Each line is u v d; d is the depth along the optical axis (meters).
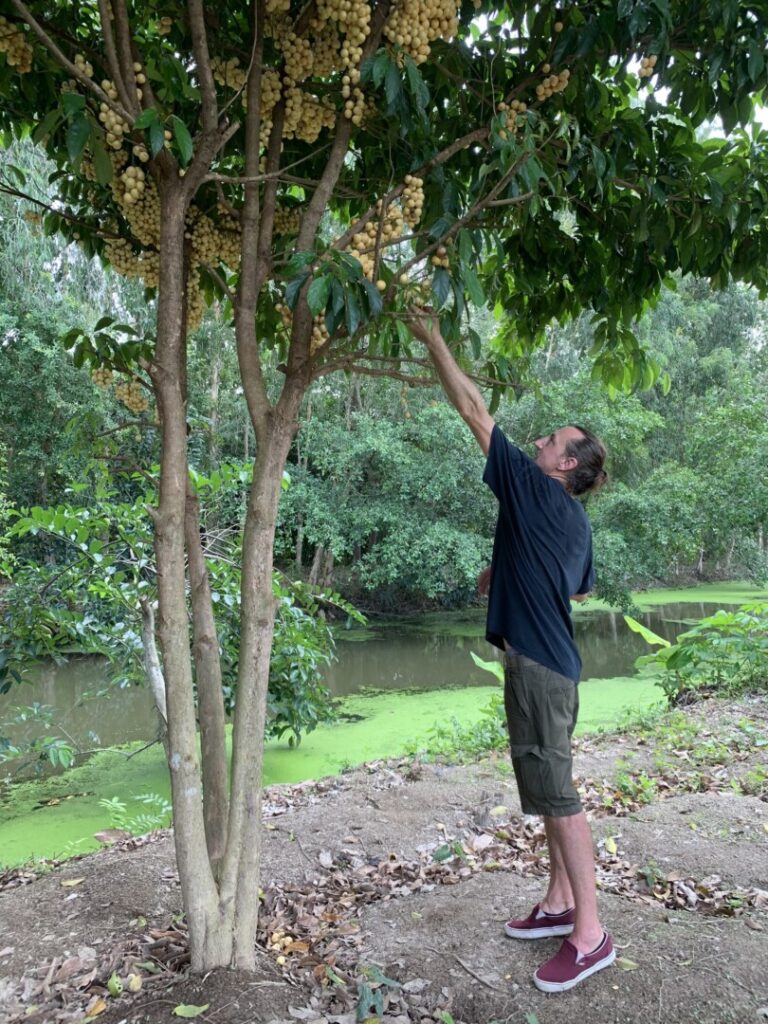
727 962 2.22
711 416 14.06
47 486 13.89
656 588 22.69
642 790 4.13
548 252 3.22
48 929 2.68
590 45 2.29
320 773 6.01
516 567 2.24
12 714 8.88
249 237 2.32
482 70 2.61
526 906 2.67
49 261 12.98
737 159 2.81
